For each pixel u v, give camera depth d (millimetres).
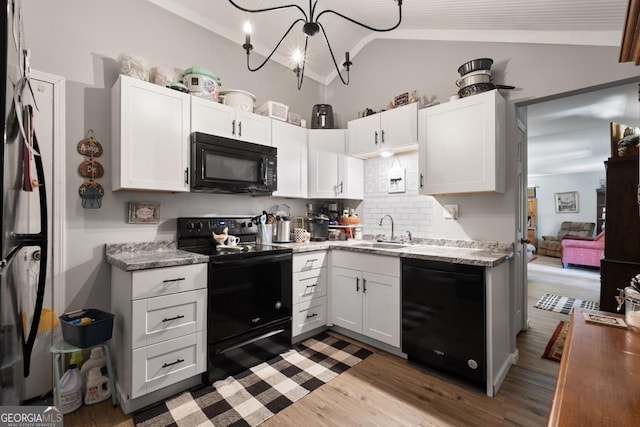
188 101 2277
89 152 2113
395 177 3203
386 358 2422
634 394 632
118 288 1948
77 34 2088
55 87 1996
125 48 2295
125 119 1995
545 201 9289
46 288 1965
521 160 2922
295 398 1908
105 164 2178
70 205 2049
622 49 1236
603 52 2086
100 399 1868
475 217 2643
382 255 2492
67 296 2037
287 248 2553
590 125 4320
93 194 2117
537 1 2002
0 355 719
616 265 2412
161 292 1848
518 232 2682
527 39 2373
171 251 2363
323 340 2758
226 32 2902
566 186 8883
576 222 8609
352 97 3621
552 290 4727
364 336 2707
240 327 2230
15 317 900
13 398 881
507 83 2469
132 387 1743
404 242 3066
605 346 872
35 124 1926
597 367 751
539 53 2328
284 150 2982
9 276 792
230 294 2176
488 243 2553
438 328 2158
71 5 2066
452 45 2785
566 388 662
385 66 3289
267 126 2818
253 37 3086
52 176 1984
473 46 2660
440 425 1674
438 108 2531
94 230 2137
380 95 3336
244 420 1710
